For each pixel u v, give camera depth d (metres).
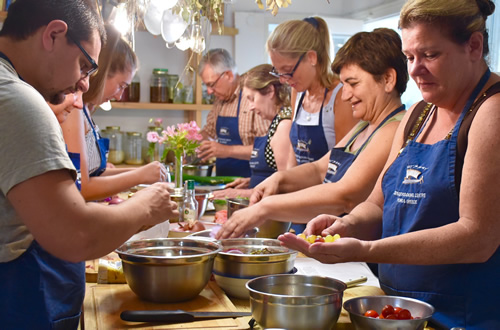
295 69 2.92
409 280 1.63
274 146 3.73
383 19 5.59
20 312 1.39
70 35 1.31
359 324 1.36
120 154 5.53
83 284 1.56
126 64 2.73
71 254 1.26
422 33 1.49
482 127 1.44
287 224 2.50
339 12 6.14
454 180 1.53
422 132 1.72
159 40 5.87
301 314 1.37
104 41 1.47
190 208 2.47
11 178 1.18
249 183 4.00
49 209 1.20
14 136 1.18
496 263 1.49
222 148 4.42
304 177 2.78
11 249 1.36
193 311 1.58
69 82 1.36
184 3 2.21
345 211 2.29
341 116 2.90
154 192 1.51
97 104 2.58
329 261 1.49
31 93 1.22
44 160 1.19
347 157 2.47
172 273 1.61
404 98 5.07
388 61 2.23
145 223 1.47
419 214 1.60
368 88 2.28
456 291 1.54
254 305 1.42
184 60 5.94
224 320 1.51
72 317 1.52
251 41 5.96
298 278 1.56
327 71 2.92
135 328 1.46
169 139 3.46
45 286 1.42
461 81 1.53
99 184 2.79
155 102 5.64
